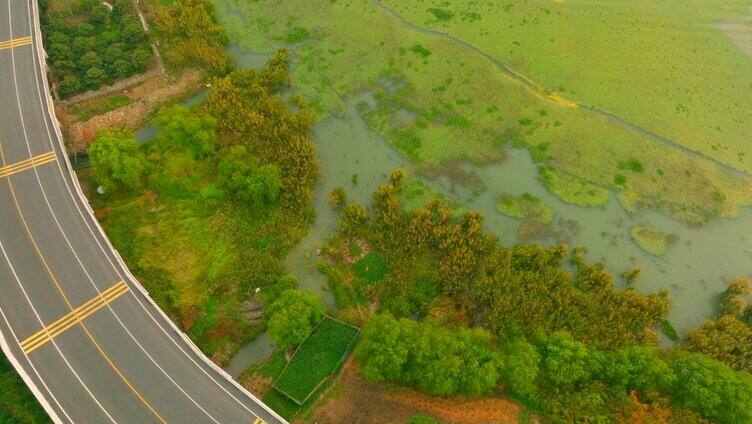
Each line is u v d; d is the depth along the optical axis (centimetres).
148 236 5297
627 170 5962
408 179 5834
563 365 4344
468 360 4278
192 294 4962
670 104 6531
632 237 5500
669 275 5278
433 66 6844
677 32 7288
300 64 6869
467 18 7406
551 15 7456
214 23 7219
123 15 7094
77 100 6266
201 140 5747
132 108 6331
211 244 5269
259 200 5462
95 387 4244
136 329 4525
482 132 6225
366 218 5419
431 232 5281
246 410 4222
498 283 4947
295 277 5162
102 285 4728
